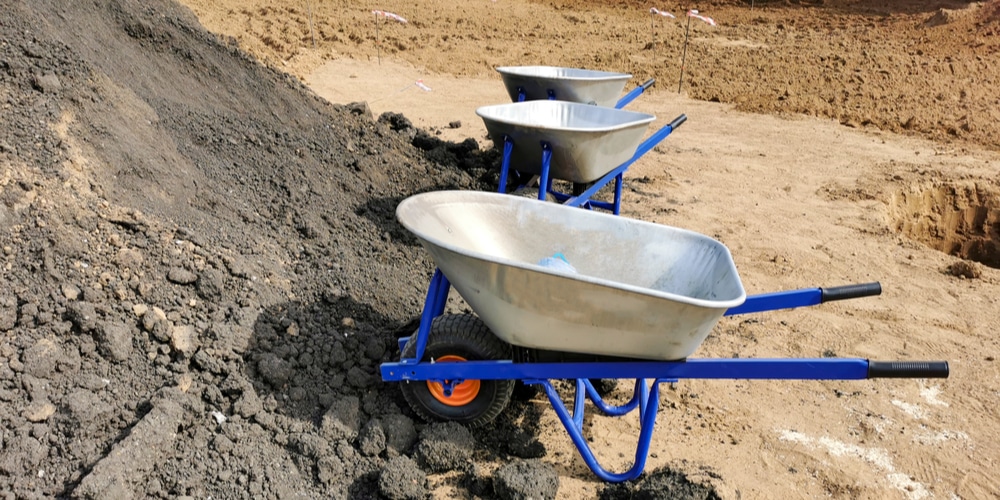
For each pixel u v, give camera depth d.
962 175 8.34
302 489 3.21
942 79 12.58
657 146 9.16
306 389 3.64
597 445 3.73
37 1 5.03
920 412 4.20
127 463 2.92
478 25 15.59
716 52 14.30
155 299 3.61
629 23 17.25
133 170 4.30
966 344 4.93
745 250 6.28
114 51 5.37
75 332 3.34
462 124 9.48
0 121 3.88
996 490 3.61
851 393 4.36
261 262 4.20
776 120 10.52
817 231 6.77
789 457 3.77
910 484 3.63
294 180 5.39
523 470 3.22
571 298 2.93
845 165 8.68
